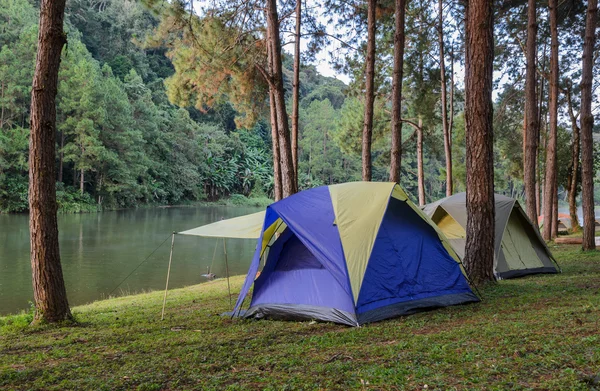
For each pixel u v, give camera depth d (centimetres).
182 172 5881
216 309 776
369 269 612
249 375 379
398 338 481
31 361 465
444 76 1878
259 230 754
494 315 556
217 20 1266
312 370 379
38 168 656
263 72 1217
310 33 1495
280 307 643
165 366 418
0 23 4178
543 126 2455
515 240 970
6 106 3881
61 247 2175
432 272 670
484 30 764
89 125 4069
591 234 1277
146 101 5497
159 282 1490
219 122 7362
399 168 1182
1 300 1198
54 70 654
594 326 443
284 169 1224
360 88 1848
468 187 804
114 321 704
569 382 309
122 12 6838
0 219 3288
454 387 318
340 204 652
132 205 5128
